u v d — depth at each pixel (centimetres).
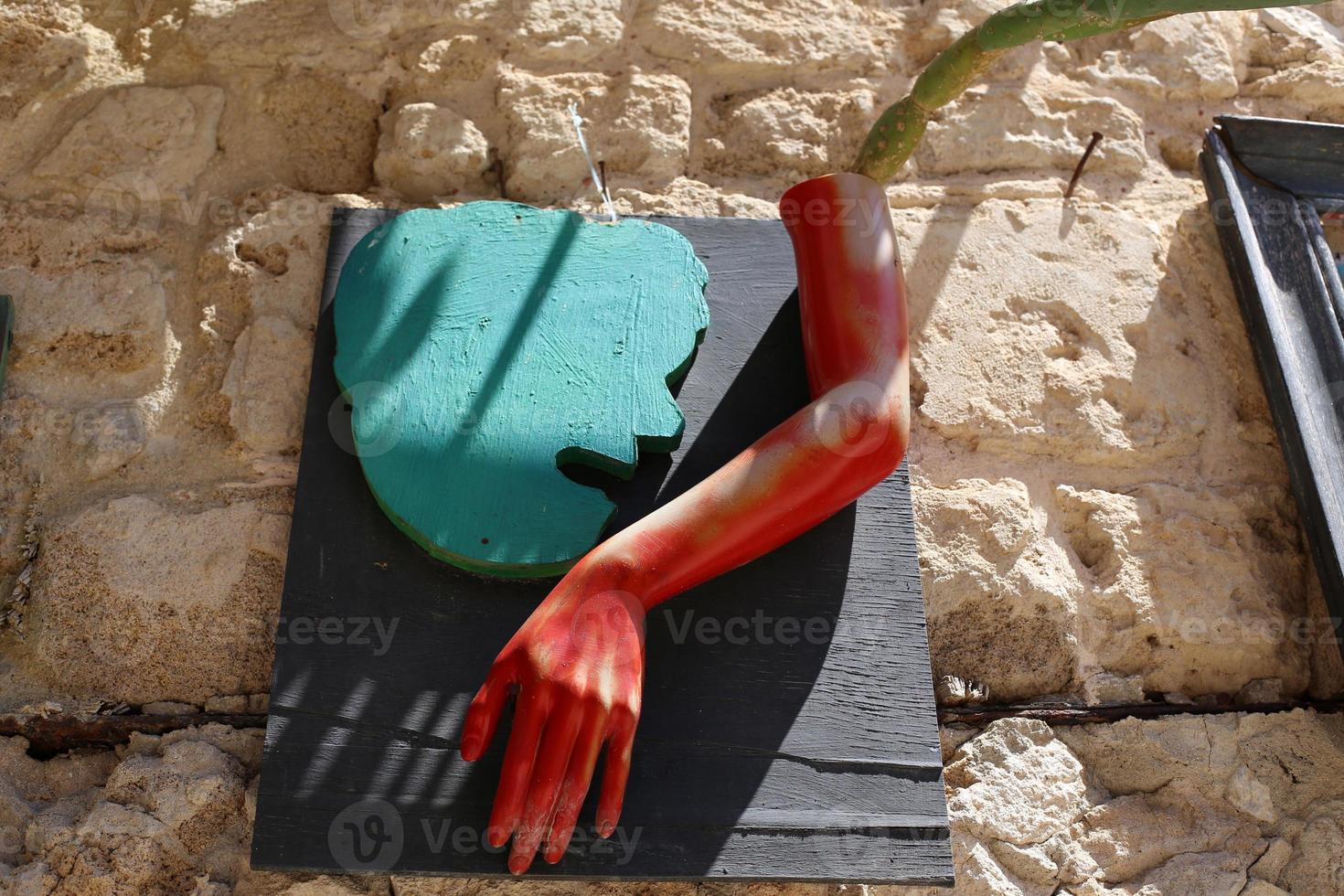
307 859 130
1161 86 184
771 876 132
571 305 150
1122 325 167
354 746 134
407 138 169
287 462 151
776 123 175
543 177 169
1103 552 157
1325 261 167
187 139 168
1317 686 156
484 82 174
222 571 146
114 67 173
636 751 135
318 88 173
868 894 140
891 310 145
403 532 141
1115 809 146
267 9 176
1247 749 149
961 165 175
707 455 148
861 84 178
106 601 144
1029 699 151
